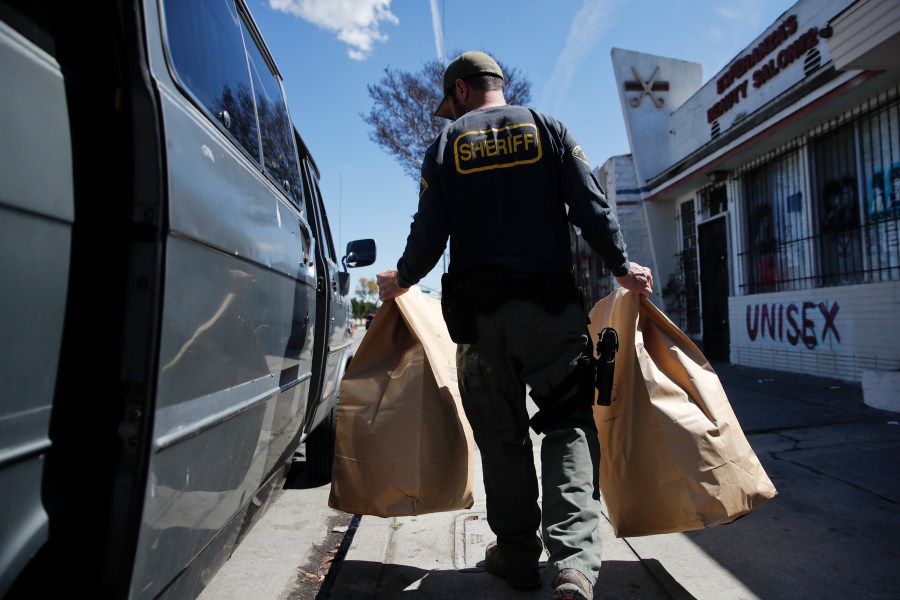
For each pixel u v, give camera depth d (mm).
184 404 1229
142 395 1066
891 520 2838
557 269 2002
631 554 2600
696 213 9844
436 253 2055
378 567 2553
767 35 7906
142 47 1188
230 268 1521
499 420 2051
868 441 4125
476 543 2748
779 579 2330
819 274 6871
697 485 1992
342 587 2379
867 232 6133
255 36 2504
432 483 2248
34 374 935
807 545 2611
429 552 2693
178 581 1308
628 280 2129
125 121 1164
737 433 2090
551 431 1987
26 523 916
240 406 1586
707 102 9586
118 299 1112
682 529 2080
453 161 2076
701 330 9789
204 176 1369
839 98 5973
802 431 4496
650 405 2088
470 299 2012
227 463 1523
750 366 8086
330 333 3363
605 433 2260
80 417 1035
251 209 1764
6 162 890
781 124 6805
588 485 1866
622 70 11125
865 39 4781
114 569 1041
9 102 908
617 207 12398
